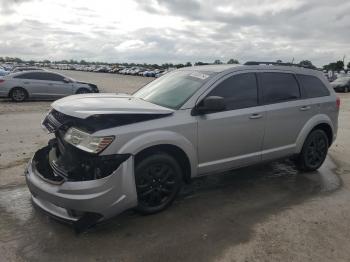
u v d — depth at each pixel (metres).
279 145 5.68
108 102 4.43
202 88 4.79
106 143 3.87
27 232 3.99
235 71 5.17
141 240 3.90
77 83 18.08
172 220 4.38
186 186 5.54
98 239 3.90
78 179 3.88
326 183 5.86
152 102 4.85
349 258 3.68
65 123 4.09
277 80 5.66
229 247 3.82
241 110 5.09
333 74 42.62
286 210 4.77
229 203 4.94
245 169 6.43
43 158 4.63
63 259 3.53
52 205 4.01
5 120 11.05
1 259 3.49
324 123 6.27
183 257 3.61
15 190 5.14
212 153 4.86
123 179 3.94
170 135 4.33
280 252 3.75
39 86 17.06
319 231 4.21
